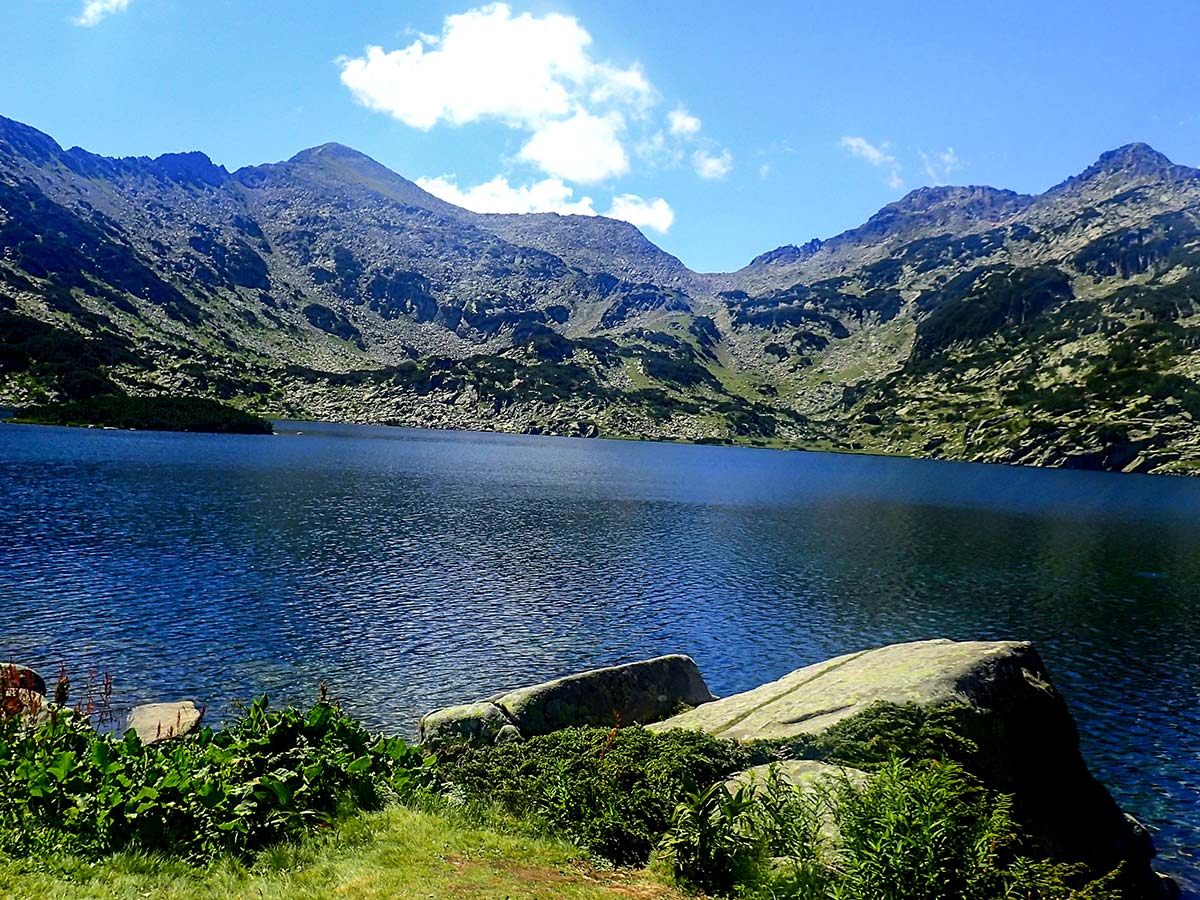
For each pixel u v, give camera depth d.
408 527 75.50
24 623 38.06
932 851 9.18
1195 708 34.00
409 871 10.78
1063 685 36.91
